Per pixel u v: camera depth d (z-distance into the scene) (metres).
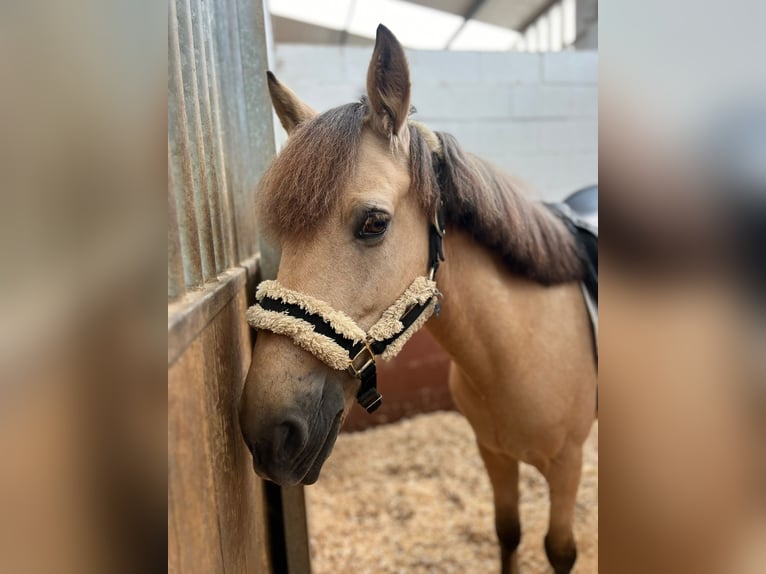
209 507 0.53
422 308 0.81
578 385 1.11
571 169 3.09
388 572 1.57
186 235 0.59
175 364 0.44
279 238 0.72
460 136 2.92
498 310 0.99
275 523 1.16
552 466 1.16
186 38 0.67
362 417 2.64
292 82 2.71
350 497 2.01
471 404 1.17
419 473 2.18
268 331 0.68
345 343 0.69
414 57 2.80
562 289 1.11
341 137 0.70
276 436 0.62
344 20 3.62
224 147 0.95
